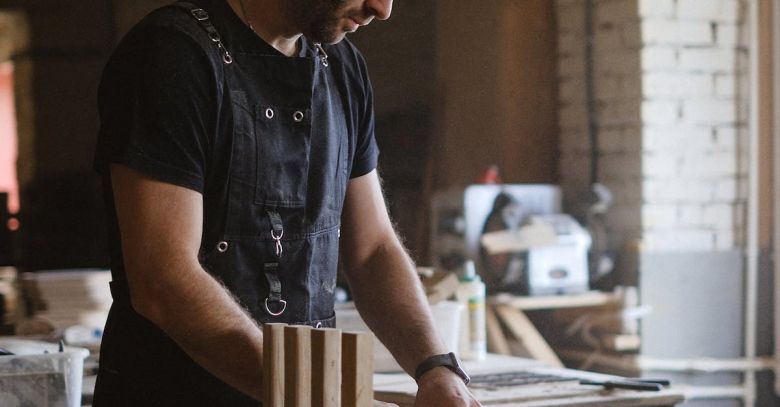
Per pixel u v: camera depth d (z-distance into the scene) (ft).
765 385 15.61
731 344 15.66
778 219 15.83
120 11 17.83
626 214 15.98
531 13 17.47
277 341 4.70
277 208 5.81
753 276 15.76
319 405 4.66
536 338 14.89
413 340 6.07
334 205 6.16
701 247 15.83
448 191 16.40
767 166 16.07
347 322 8.86
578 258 15.24
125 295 5.59
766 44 16.06
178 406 5.58
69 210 17.78
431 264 16.92
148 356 5.58
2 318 10.87
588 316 15.70
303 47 5.99
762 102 16.07
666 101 15.75
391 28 17.99
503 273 15.01
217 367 5.08
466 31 17.84
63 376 6.26
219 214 5.65
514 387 7.95
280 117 5.80
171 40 5.40
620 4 16.01
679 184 15.79
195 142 5.37
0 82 17.72
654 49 15.67
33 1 17.62
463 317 9.71
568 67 17.07
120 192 5.26
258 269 5.80
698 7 15.80
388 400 7.62
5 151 17.79
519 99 17.53
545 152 17.52
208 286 5.19
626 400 7.63
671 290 15.47
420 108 17.98
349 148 6.31
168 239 5.17
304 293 5.98
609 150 16.35
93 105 17.85
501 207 15.39
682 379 15.40
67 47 17.75
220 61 5.57
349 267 6.57
